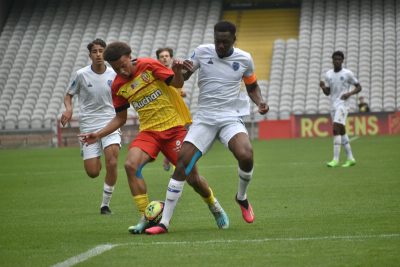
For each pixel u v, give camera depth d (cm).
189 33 9188
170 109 2081
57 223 2319
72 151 6725
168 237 1908
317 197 2808
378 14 9050
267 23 9469
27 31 9400
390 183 3206
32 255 1716
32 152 6850
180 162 1983
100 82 2638
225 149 6191
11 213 2642
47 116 8344
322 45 8869
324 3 9381
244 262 1551
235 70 2025
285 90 8369
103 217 2439
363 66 8525
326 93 4166
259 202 2716
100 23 9431
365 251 1631
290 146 6156
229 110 2025
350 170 3916
